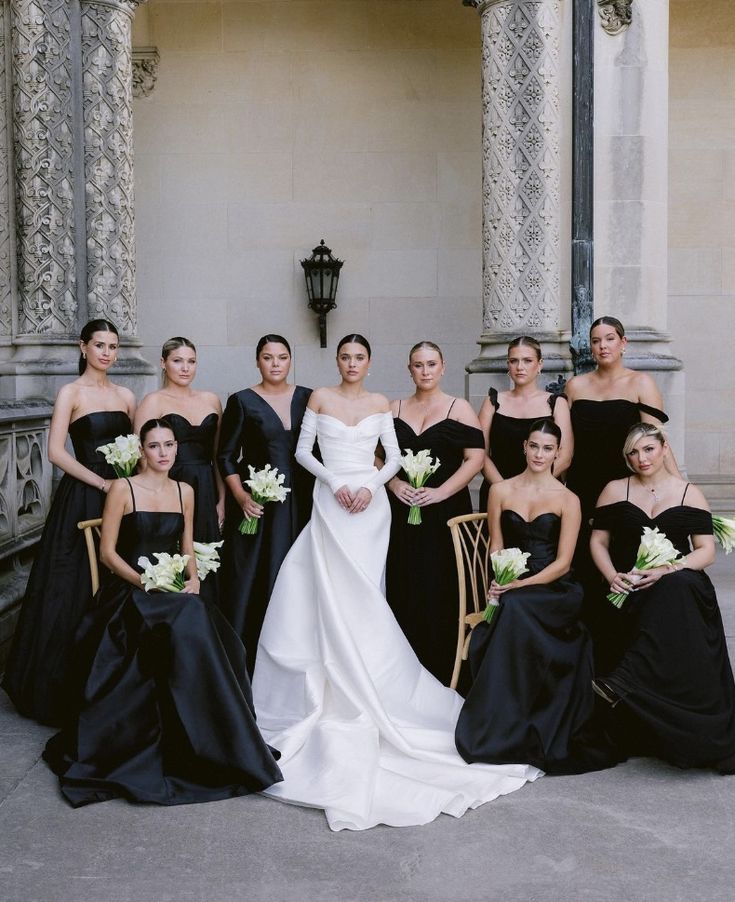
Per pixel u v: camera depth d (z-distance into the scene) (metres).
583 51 5.43
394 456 4.56
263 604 4.61
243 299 9.62
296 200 9.55
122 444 4.32
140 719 3.67
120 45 7.15
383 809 3.41
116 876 2.98
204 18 9.40
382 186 9.52
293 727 3.90
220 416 4.96
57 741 3.94
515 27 7.08
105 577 4.53
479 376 7.34
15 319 6.99
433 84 9.42
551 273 7.26
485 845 3.18
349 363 4.55
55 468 6.55
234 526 4.75
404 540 4.64
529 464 4.32
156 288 9.62
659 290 7.05
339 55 9.43
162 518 4.12
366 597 4.20
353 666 3.93
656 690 3.80
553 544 4.30
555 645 3.94
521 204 7.21
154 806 3.48
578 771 3.80
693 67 9.43
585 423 4.81
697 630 3.82
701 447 9.74
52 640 4.46
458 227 9.52
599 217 6.89
